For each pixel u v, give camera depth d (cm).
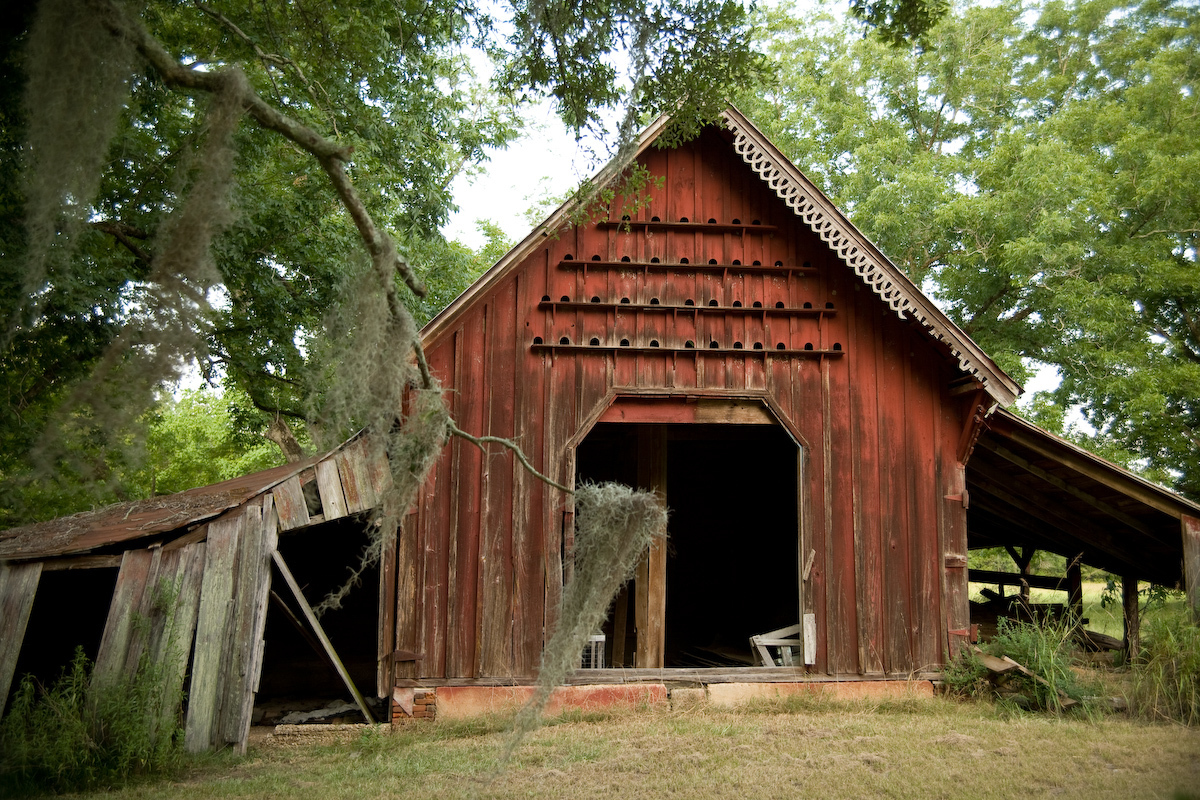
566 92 872
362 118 1578
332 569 1478
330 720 1127
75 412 551
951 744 898
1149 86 2406
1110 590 1581
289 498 1007
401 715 1032
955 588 1158
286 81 1505
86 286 1223
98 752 812
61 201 570
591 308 1152
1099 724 995
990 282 2356
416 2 1112
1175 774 785
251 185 1591
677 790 754
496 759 861
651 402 1152
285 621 1405
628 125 849
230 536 967
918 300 1123
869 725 984
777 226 1205
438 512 1080
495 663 1058
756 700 1095
